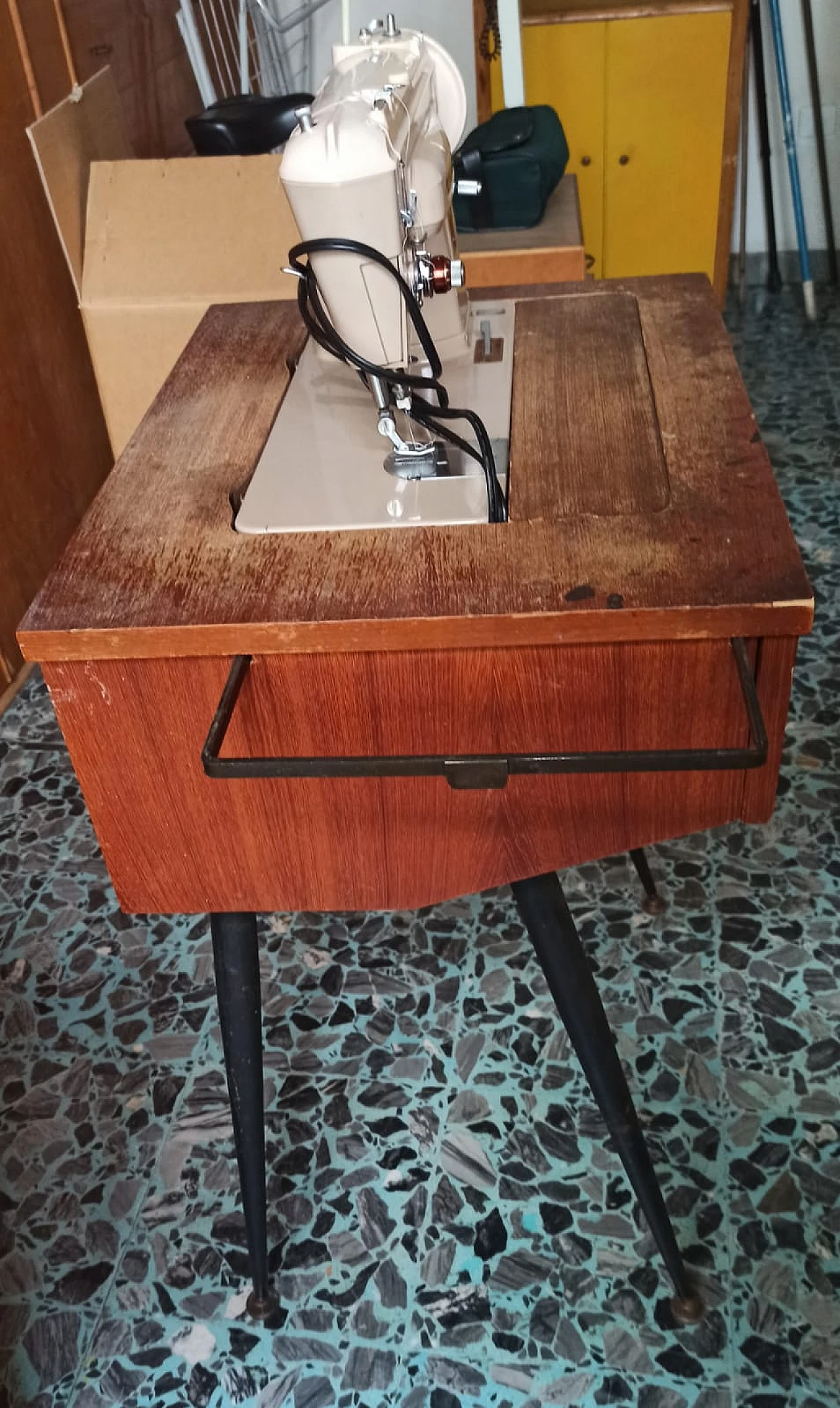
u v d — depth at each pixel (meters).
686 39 3.16
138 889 1.25
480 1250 1.47
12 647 2.52
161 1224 1.54
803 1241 1.44
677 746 1.11
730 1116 1.58
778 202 4.04
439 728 1.11
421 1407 1.33
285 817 1.16
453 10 3.89
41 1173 1.61
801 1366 1.33
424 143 1.34
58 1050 1.77
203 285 2.38
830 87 3.78
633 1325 1.38
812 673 2.33
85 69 2.63
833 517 2.78
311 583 1.07
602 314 1.56
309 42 3.96
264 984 1.83
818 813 2.03
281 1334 1.41
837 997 1.73
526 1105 1.63
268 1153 1.60
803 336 3.67
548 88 3.29
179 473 1.28
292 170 1.13
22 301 2.48
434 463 1.24
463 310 1.48
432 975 1.83
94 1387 1.38
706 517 1.11
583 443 1.26
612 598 1.01
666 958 1.80
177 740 1.12
